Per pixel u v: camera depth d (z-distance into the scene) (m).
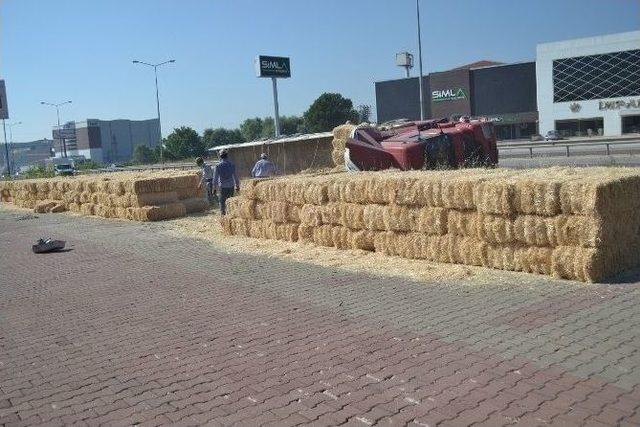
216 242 13.59
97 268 11.58
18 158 177.88
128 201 19.22
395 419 4.56
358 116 89.06
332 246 11.75
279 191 12.75
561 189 8.02
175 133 84.12
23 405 5.32
